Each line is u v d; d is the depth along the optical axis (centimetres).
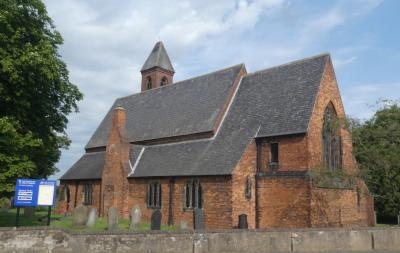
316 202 2920
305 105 3181
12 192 2394
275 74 3759
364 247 2350
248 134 3381
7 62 2269
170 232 1905
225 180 3102
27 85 2486
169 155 3941
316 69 3381
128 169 4072
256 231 2095
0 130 2239
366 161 3256
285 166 3088
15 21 2483
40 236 1630
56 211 4962
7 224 3191
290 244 2156
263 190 3178
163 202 3631
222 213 3078
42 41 2597
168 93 4928
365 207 3444
